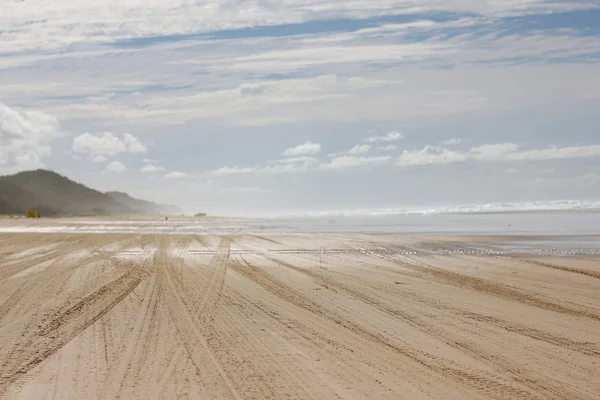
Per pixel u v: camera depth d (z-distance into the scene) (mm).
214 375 8586
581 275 19172
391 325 11938
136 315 13070
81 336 11148
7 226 58312
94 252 27656
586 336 10992
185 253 26922
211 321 12391
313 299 14984
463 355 9680
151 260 24094
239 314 13125
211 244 31859
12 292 16359
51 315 13180
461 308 13719
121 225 59344
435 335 11070
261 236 38062
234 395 7691
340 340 10719
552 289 16406
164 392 7820
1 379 8461
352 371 8773
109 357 9633
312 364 9156
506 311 13320
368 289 16516
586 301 14562
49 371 8859
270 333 11281
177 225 58438
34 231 47062
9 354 9875
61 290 16641
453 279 18406
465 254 25719
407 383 8180
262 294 15750
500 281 17891
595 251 26453
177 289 16672
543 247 28484
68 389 7977
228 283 17766
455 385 8086
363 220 64750
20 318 12906
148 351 9992
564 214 64500
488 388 7969
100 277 19234
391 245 30234
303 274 19703
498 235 36031
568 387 8023
